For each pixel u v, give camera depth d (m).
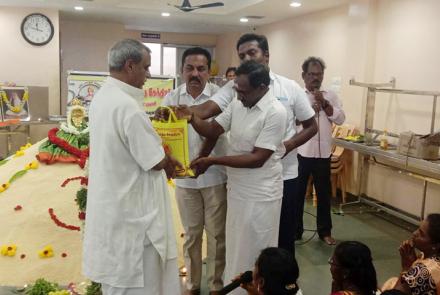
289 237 2.74
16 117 7.01
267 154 2.21
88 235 2.05
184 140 2.21
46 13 8.24
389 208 5.38
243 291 2.33
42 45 8.33
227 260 2.46
